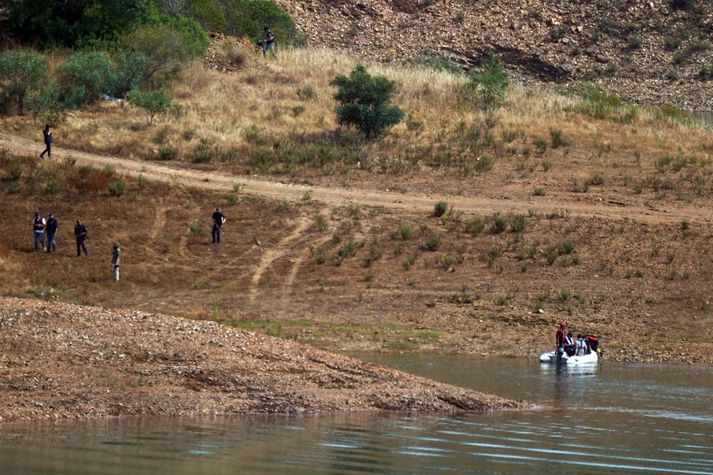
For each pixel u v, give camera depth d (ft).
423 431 162.71
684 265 374.02
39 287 352.08
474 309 341.82
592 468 141.59
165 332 205.67
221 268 376.27
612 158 501.15
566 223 409.69
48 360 183.01
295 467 133.80
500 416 182.39
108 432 150.20
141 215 408.67
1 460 129.80
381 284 364.58
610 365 279.08
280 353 206.69
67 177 429.79
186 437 149.28
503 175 472.85
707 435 169.68
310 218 414.62
